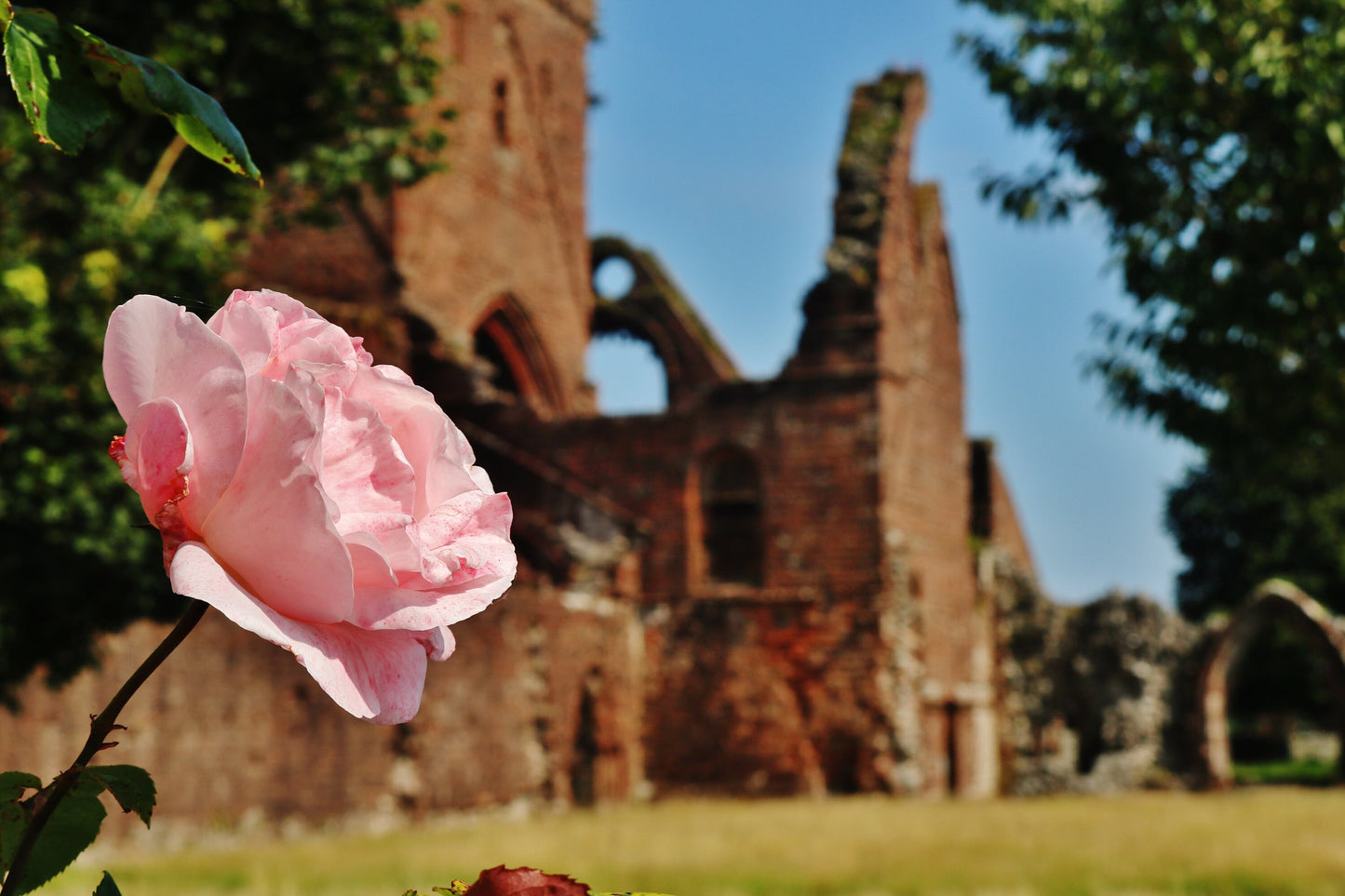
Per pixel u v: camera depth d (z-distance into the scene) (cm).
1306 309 848
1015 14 886
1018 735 3356
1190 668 3422
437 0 2991
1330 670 3350
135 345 87
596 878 1502
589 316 3688
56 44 114
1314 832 1991
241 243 1328
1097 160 882
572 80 3422
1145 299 899
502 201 3141
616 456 2967
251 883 1401
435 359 2831
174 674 1852
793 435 2889
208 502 85
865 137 3034
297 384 85
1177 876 1496
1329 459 965
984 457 3619
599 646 2784
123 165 1184
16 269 968
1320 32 794
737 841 1925
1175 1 832
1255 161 830
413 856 1702
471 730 2381
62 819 109
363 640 90
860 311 2891
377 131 1373
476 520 97
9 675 1049
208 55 1195
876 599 2816
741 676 2862
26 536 984
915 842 1909
